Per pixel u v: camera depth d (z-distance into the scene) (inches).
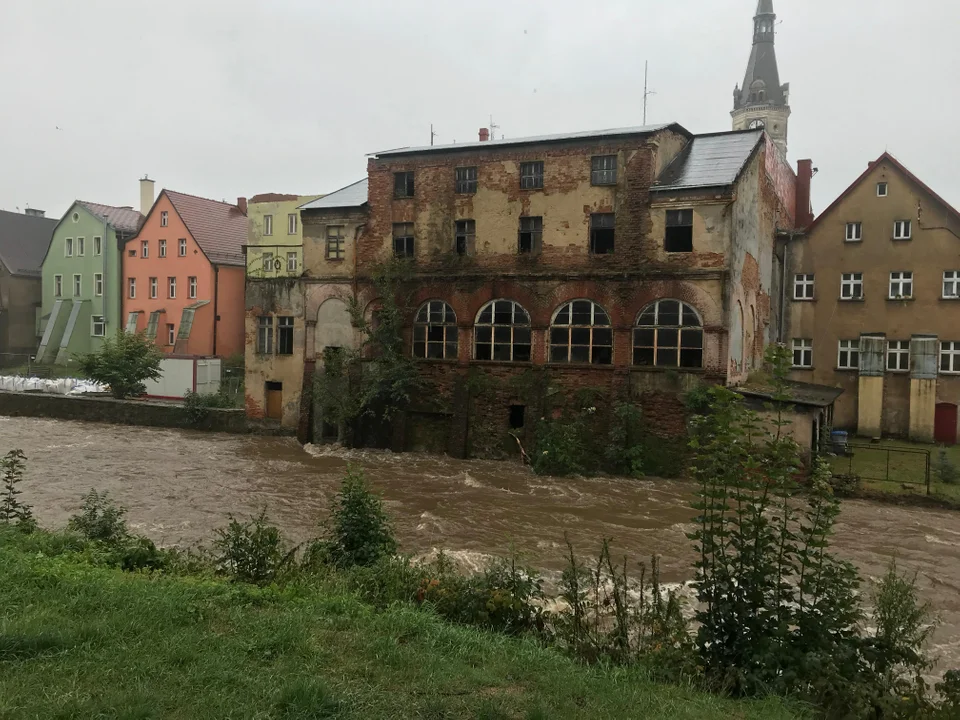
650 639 317.4
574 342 1028.5
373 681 251.6
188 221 1897.1
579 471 967.6
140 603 305.1
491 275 1068.5
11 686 214.8
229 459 1043.9
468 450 1078.4
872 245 1219.2
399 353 1133.1
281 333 1261.1
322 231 1203.9
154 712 206.5
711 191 936.3
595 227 1020.5
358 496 471.5
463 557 585.3
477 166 1088.8
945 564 601.0
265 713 214.1
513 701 241.3
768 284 1222.3
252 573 414.3
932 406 1149.7
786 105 3085.6
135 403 1381.6
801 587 291.6
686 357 962.7
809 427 858.8
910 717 250.4
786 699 259.6
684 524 720.3
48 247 2247.8
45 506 731.4
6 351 2185.0
